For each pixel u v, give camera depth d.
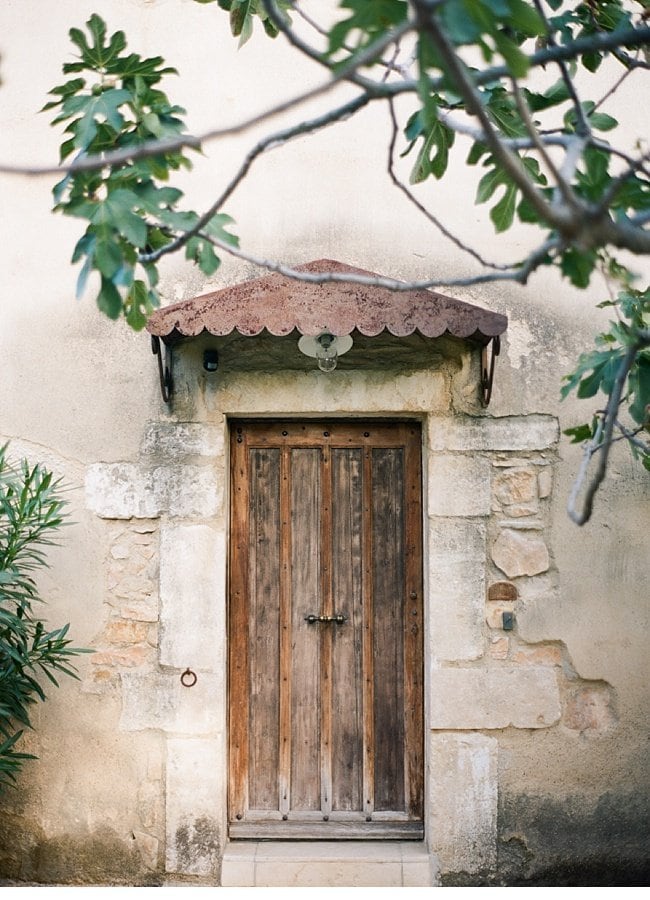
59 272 3.55
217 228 1.75
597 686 3.46
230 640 3.62
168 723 3.43
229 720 3.61
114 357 3.51
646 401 2.29
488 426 3.48
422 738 3.61
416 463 3.65
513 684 3.44
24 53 3.63
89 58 1.87
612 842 3.43
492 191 2.11
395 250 3.54
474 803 3.42
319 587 3.64
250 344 3.48
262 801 3.60
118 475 3.48
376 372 3.48
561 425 3.48
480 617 3.45
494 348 3.23
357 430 3.66
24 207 3.58
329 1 3.65
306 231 3.55
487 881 3.41
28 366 3.52
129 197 1.65
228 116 3.60
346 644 3.63
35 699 3.46
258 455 3.66
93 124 1.73
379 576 3.64
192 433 3.48
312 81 3.62
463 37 1.18
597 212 1.23
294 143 3.59
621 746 3.44
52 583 3.47
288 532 3.64
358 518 3.65
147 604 3.46
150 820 3.42
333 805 3.60
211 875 3.40
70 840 3.43
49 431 3.50
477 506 3.46
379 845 3.54
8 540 3.20
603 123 2.16
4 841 3.44
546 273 3.54
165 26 3.64
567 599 3.46
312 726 3.62
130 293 2.00
